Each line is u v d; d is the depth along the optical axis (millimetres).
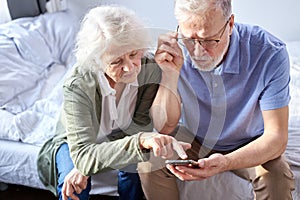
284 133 1313
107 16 1194
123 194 1558
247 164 1290
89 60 1207
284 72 1287
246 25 1370
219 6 1132
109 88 1220
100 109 1266
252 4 2342
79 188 1406
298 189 1466
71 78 1291
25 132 1722
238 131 1410
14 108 1858
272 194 1319
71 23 2369
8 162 1697
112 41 1149
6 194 1919
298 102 1757
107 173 1615
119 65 1181
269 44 1298
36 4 2406
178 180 1534
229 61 1295
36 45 2150
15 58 2033
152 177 1412
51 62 2205
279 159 1360
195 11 1132
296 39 2402
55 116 1777
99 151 1238
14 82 1930
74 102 1272
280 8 2326
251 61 1295
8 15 2416
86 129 1270
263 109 1335
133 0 2561
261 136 1332
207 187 1519
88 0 2594
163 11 2557
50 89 2025
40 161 1598
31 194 1910
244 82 1320
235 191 1497
